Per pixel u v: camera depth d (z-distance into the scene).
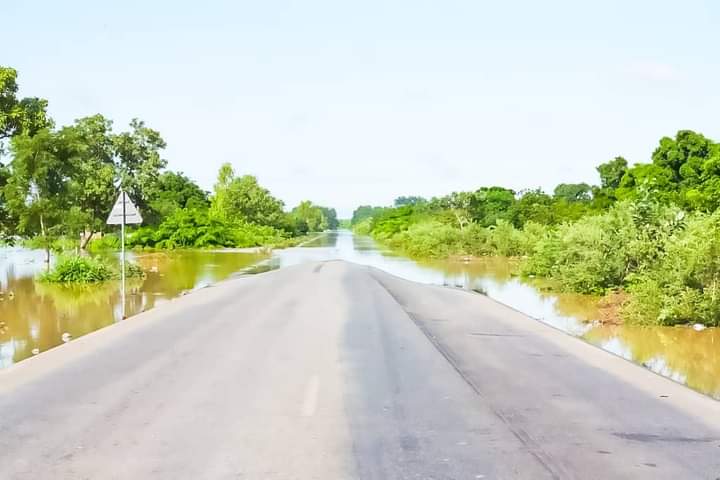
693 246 15.24
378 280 25.02
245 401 7.76
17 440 6.43
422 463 5.77
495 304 17.78
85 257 28.39
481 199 66.88
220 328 13.28
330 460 5.84
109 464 5.76
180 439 6.41
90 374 9.25
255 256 49.69
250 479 5.40
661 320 15.32
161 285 25.38
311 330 13.02
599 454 6.05
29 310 17.88
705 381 10.07
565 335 12.77
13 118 33.69
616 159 50.78
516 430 6.74
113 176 50.62
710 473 5.60
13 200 32.56
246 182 93.56
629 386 8.70
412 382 8.77
